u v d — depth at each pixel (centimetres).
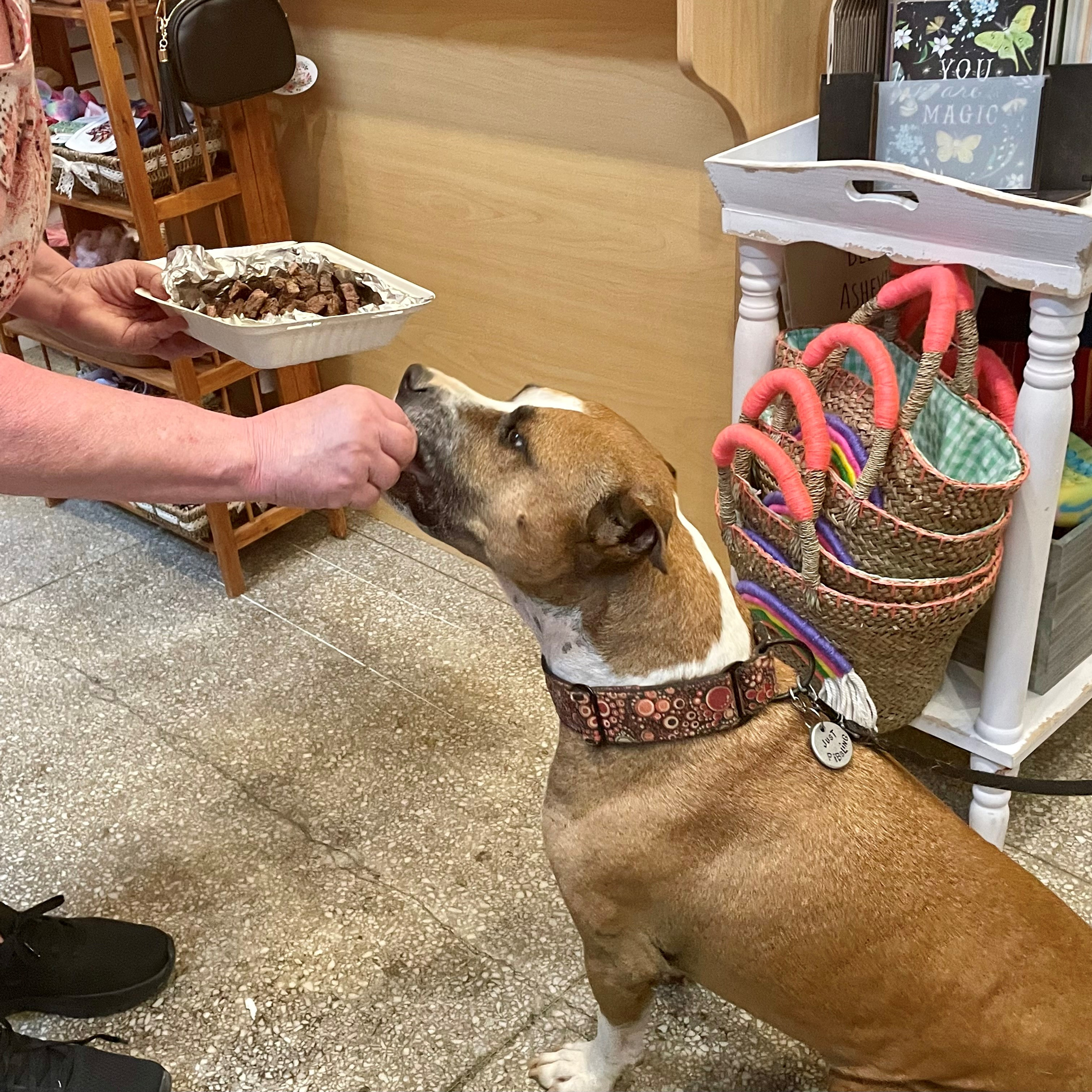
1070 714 204
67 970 179
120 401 126
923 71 175
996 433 173
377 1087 171
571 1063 167
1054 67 168
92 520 325
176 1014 183
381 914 199
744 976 141
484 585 287
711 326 225
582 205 234
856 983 133
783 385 168
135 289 194
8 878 209
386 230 276
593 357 250
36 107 135
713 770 139
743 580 188
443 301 273
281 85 244
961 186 155
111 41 228
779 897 135
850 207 170
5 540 317
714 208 213
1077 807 212
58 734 244
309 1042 178
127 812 223
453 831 215
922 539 166
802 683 145
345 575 294
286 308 204
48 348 374
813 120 196
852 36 181
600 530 134
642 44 208
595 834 144
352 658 263
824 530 176
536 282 251
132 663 265
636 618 140
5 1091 156
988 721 192
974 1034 128
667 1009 181
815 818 136
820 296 215
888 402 163
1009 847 204
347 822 219
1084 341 206
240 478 129
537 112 231
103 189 256
